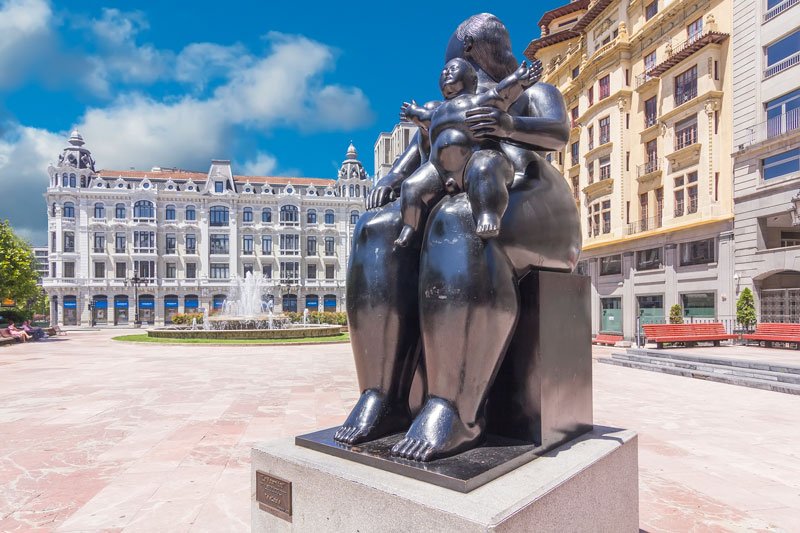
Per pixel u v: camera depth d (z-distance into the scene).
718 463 3.94
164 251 49.47
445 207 1.72
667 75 20.78
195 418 5.62
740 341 16.22
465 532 1.25
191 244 50.12
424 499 1.37
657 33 21.58
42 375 9.68
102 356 13.75
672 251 20.25
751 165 17.11
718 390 7.86
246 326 23.03
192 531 2.77
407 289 1.87
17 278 26.95
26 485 3.52
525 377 1.81
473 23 2.16
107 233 48.16
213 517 2.94
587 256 25.70
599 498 1.77
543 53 30.41
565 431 1.93
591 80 25.33
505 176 1.65
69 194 47.38
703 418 5.67
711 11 18.89
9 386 8.26
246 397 6.95
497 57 2.15
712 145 18.56
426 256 1.72
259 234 51.81
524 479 1.53
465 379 1.66
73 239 47.69
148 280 48.38
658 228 21.22
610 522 1.85
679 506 3.02
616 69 23.45
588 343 2.12
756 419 5.63
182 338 19.08
